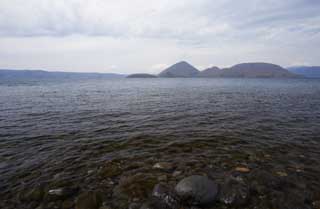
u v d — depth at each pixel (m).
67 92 40.22
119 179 6.48
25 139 10.53
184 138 10.94
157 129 12.85
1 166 7.32
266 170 7.07
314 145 9.74
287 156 8.38
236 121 15.09
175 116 17.06
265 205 5.07
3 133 11.58
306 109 20.25
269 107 21.62
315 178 6.50
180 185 5.46
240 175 6.67
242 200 5.11
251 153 8.73
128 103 25.05
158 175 6.68
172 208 4.91
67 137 10.99
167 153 8.77
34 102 24.61
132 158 8.21
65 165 7.50
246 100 28.06
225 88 57.28
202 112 18.89
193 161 7.89
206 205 5.02
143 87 63.78
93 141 10.35
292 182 6.22
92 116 16.84
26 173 6.83
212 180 6.14
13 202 5.24
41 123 14.14
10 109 19.52
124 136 11.27
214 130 12.56
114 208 4.95
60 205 5.11
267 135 11.44
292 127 13.23
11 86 56.31
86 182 6.28
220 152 8.88
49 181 6.30
